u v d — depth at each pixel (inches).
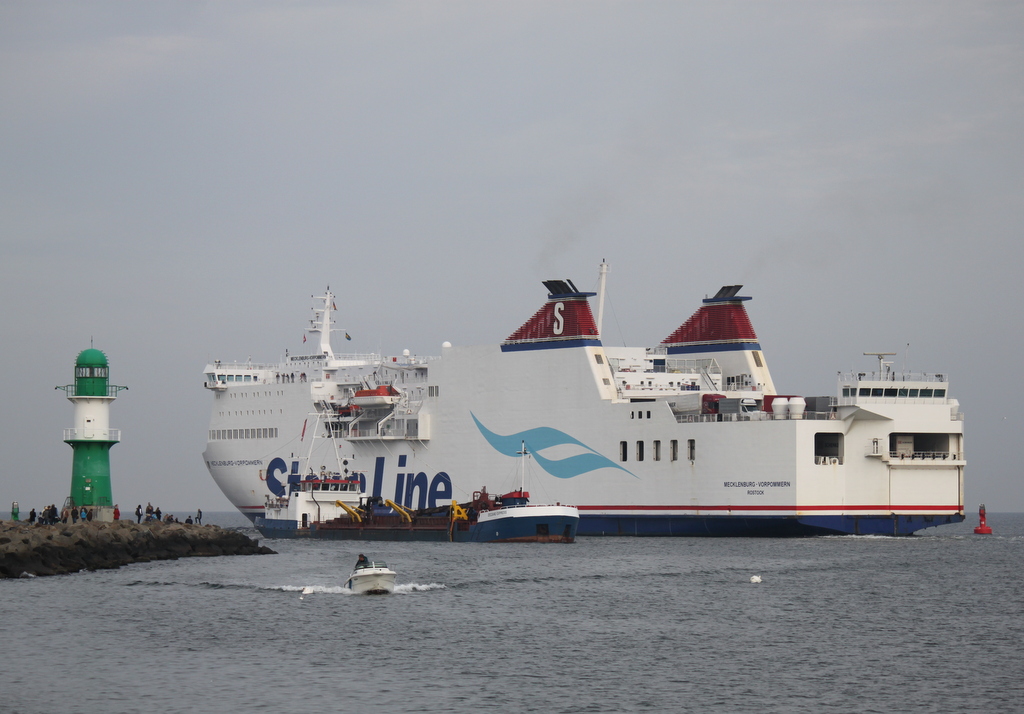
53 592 6205.7
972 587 6505.9
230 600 5930.1
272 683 4158.5
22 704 3882.9
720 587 6446.9
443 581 6658.5
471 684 4163.4
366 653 4633.4
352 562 7839.6
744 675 4318.4
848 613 5615.2
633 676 4291.3
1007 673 4375.0
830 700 4005.9
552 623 5285.4
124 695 3993.6
